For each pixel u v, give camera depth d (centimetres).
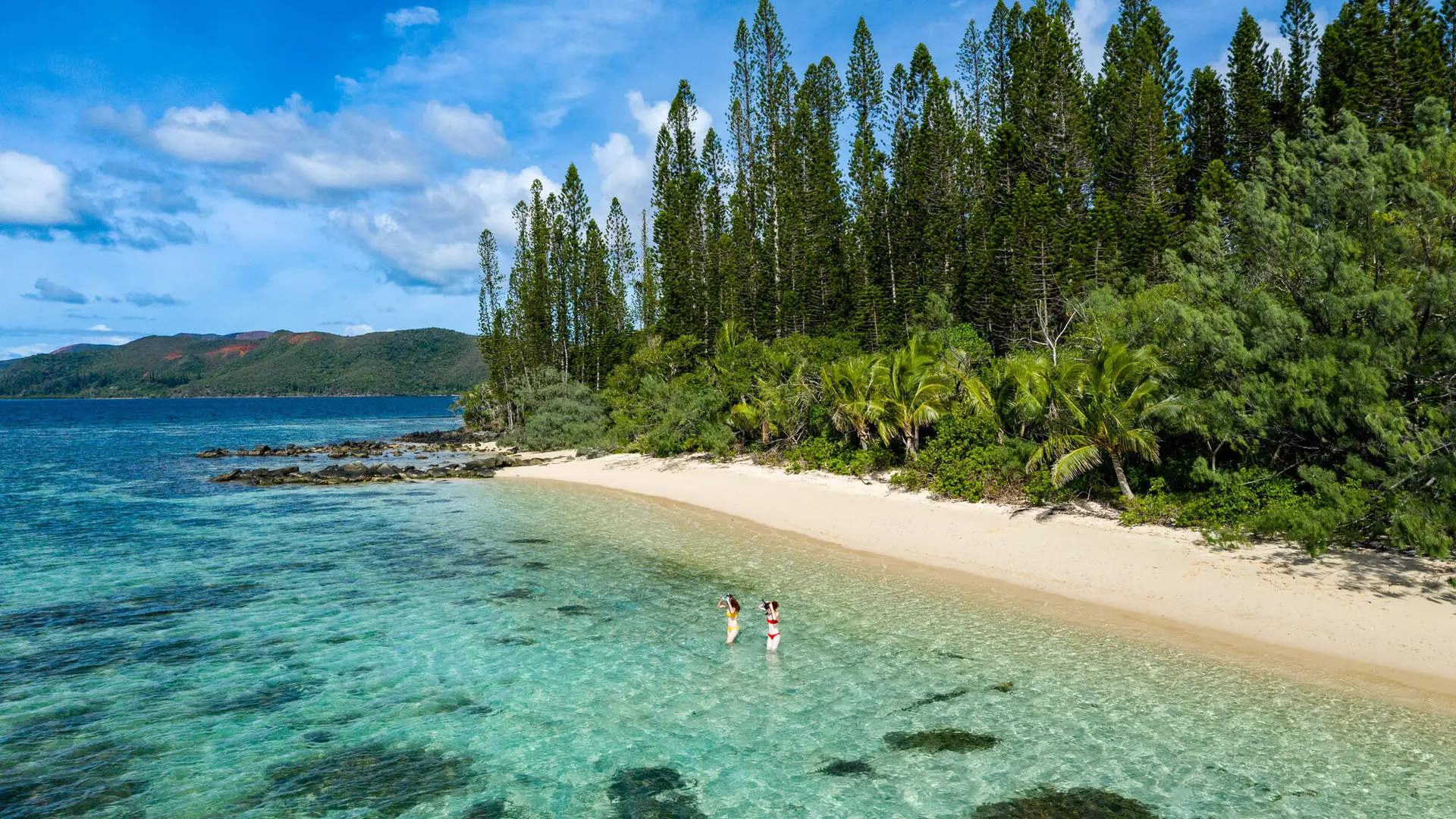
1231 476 1886
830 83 7225
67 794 948
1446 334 1459
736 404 4069
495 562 2162
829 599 1727
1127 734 1058
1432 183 1554
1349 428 1641
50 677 1322
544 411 5872
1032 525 2181
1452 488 1355
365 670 1355
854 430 3375
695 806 909
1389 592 1461
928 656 1365
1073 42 6125
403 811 911
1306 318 1722
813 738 1075
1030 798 909
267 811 912
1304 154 1814
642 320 8138
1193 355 1930
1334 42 4328
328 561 2188
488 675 1327
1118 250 4125
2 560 2206
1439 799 879
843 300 5303
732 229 6556
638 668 1347
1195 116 5188
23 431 9694
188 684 1294
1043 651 1373
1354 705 1117
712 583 1895
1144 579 1711
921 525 2356
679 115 7112
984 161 5331
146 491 3706
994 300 4275
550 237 7344
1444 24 3891
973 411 2827
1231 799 893
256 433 9188
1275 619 1439
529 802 927
